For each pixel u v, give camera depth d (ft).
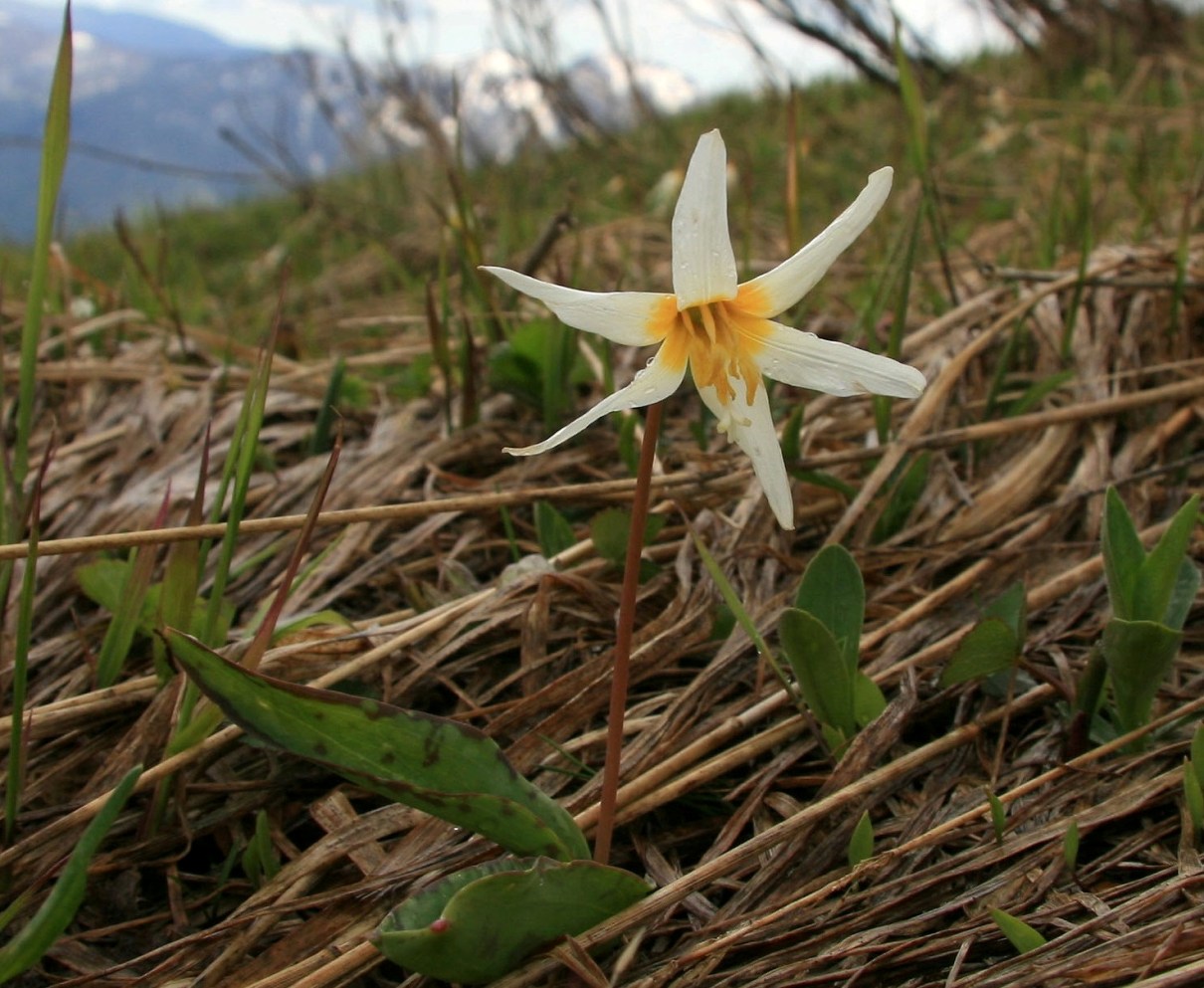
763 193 2.44
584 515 0.96
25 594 0.57
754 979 0.52
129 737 0.66
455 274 1.93
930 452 0.96
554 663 0.76
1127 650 0.61
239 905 0.61
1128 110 2.32
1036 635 0.77
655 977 0.52
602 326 0.50
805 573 0.68
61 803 0.67
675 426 1.11
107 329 1.52
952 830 0.59
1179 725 0.65
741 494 0.92
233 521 0.63
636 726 0.69
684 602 0.77
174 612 0.66
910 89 0.93
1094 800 0.61
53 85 0.59
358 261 2.60
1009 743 0.69
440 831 0.61
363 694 0.73
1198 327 1.13
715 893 0.59
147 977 0.54
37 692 0.77
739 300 0.52
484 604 0.77
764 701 0.69
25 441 0.72
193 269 2.71
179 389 1.23
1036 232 1.57
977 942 0.53
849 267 1.66
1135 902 0.52
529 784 0.53
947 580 0.86
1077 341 1.10
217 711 0.61
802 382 0.52
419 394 1.20
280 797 0.67
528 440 1.07
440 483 1.03
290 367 1.37
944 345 1.13
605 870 0.50
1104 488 0.89
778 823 0.63
